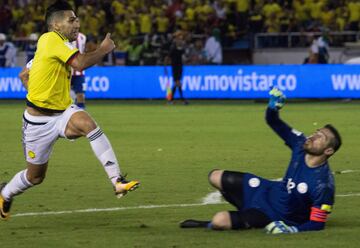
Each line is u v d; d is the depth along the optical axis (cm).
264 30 8450
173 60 6556
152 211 2234
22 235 1930
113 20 8919
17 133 4494
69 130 2023
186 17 8681
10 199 2097
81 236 1909
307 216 1891
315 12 8394
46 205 2331
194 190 2573
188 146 3800
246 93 6875
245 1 8550
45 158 2058
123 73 7150
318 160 1831
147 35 8119
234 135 4278
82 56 1986
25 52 8475
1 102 6962
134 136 4272
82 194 2517
